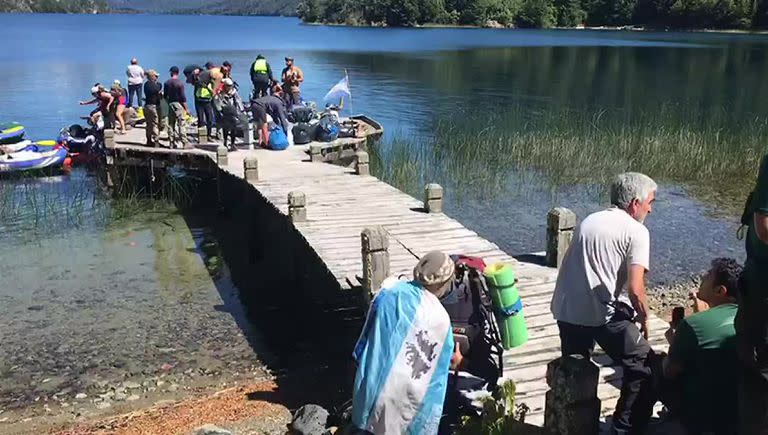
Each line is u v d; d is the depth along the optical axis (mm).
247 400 7656
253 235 13023
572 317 4449
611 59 56125
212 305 10531
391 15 136875
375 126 21625
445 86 38719
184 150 16531
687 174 18578
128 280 11500
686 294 10953
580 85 39094
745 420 3756
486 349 4648
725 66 49500
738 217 15031
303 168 14938
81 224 14594
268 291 11078
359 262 8797
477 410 4695
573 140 20984
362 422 3975
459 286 4582
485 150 20531
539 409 5516
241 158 16031
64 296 10742
